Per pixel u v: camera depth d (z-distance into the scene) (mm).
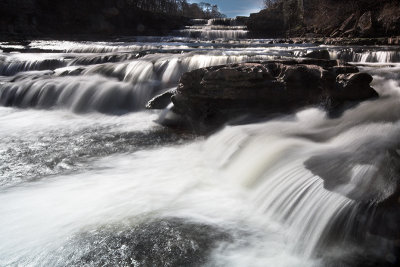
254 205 4703
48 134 8250
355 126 5941
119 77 11797
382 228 3492
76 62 15031
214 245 3926
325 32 31562
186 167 6148
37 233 4203
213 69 8055
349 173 4234
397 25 25172
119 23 42219
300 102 7336
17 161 6551
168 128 8508
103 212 4645
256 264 3621
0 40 26922
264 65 7941
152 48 19641
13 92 11727
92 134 8188
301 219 4035
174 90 9953
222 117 7836
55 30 35844
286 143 5652
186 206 4754
